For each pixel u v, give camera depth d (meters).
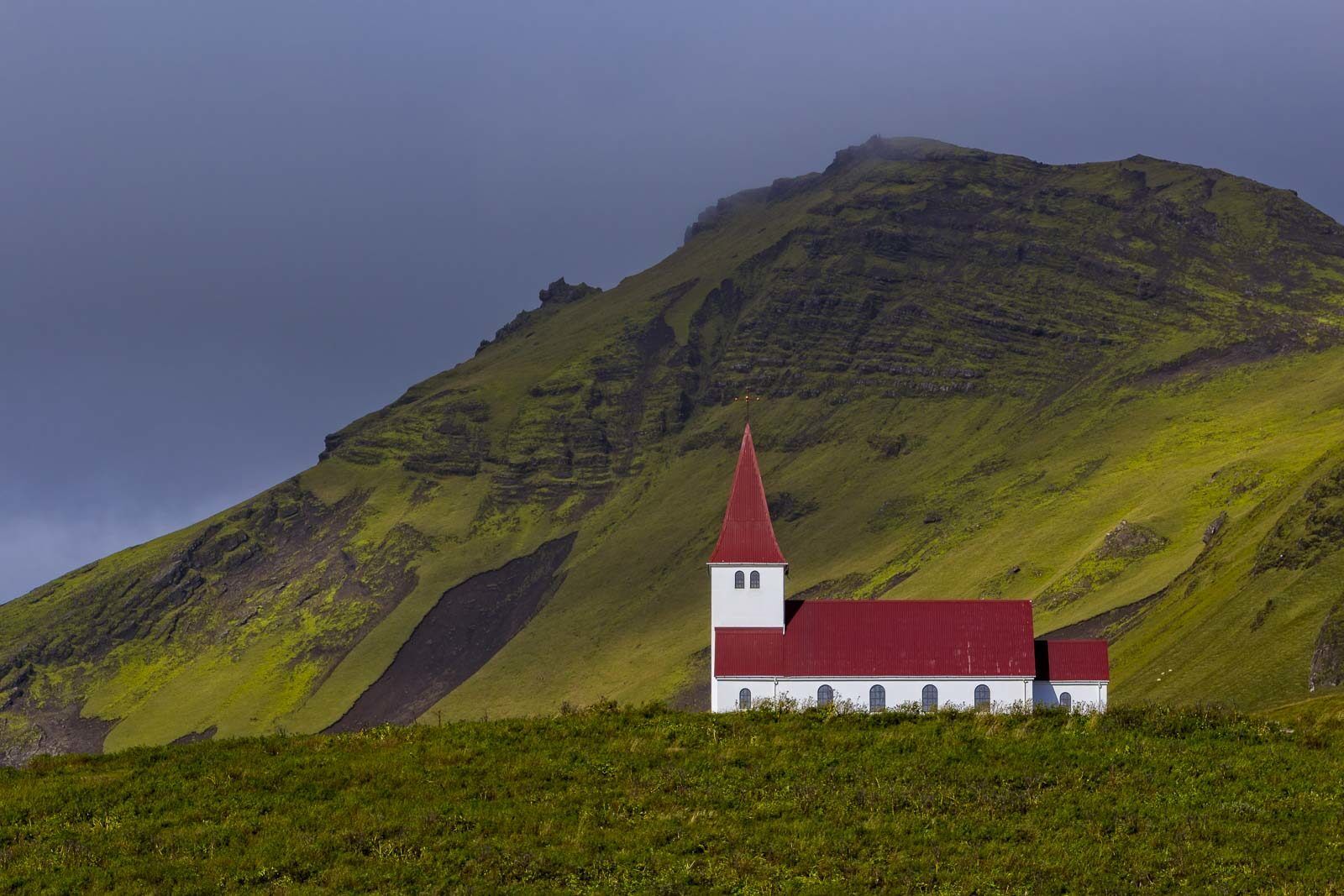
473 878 59.50
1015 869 59.47
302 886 59.38
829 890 58.09
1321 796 65.25
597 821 64.75
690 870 59.97
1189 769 68.50
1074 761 69.81
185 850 63.09
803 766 70.25
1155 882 58.41
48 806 68.62
